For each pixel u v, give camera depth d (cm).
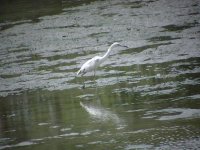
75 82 1923
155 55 2123
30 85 1955
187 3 3128
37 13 3538
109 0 3662
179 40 2291
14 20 3397
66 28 2939
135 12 3088
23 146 1350
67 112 1590
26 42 2744
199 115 1409
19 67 2248
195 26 2512
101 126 1428
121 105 1591
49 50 2500
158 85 1736
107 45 2425
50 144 1339
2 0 4322
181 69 1878
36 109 1664
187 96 1581
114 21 2930
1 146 1367
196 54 2041
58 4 3803
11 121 1578
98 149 1265
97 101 1664
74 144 1317
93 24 2941
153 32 2533
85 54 2325
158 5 3200
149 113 1479
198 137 1266
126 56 2186
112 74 1959
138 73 1919
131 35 2545
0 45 2758
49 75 2056
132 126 1395
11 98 1822
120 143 1288
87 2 3716
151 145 1251
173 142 1253
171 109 1486
